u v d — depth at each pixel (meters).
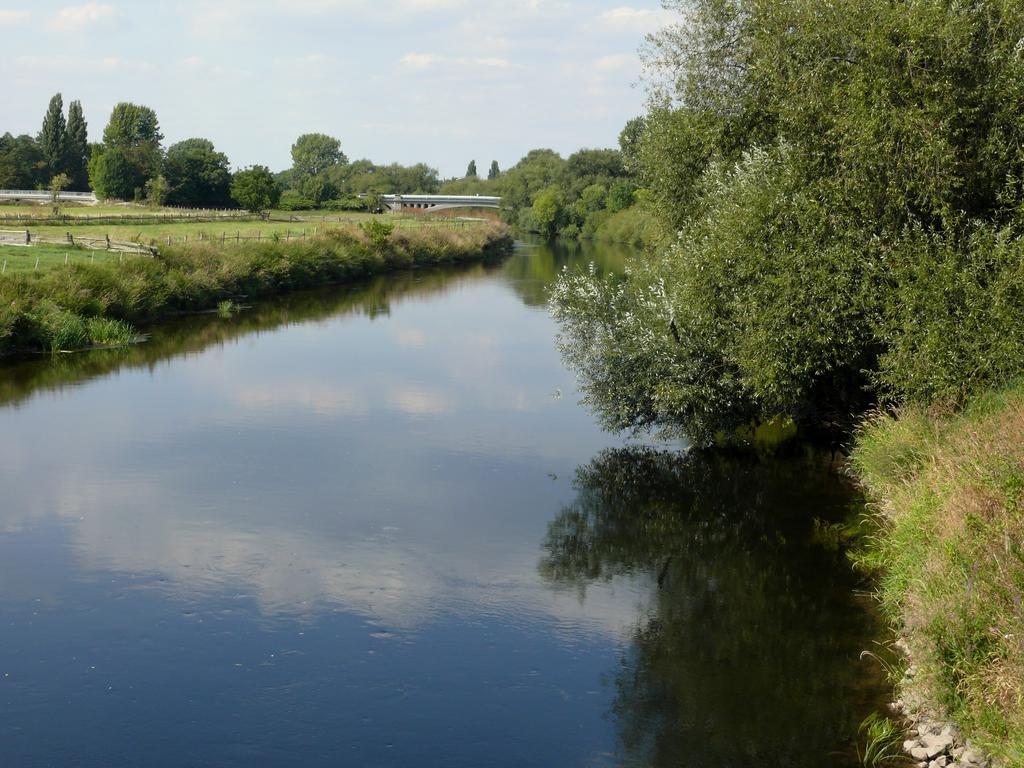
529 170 136.75
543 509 16.83
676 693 10.56
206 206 121.56
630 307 20.38
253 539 14.95
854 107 16.17
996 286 14.85
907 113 15.49
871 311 16.45
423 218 108.44
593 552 14.92
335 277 54.41
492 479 18.45
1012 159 15.64
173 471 18.25
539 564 14.39
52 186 128.50
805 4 17.55
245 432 21.23
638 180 26.61
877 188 16.36
